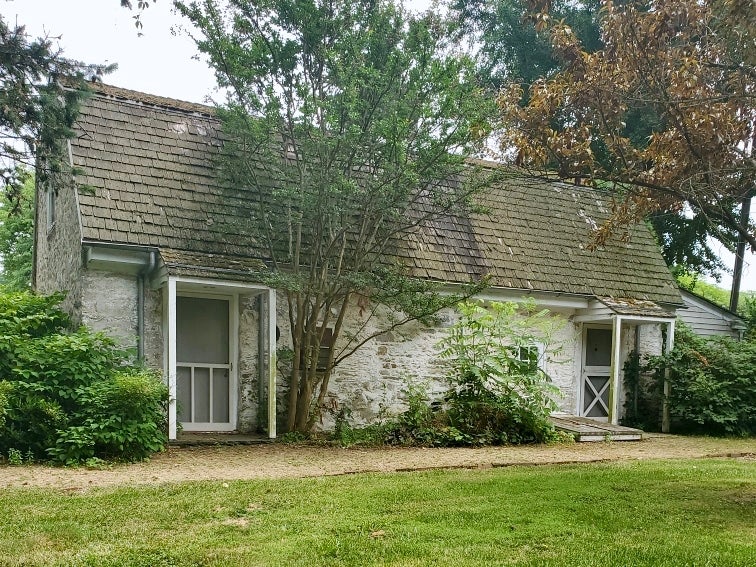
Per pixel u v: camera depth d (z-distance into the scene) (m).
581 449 10.89
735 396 13.79
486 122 9.87
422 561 4.76
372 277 11.02
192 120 12.59
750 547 5.18
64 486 6.97
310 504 6.37
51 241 13.94
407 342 12.73
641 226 16.77
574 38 8.12
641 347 15.42
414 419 10.92
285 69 10.80
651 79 7.68
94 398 8.70
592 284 14.61
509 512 6.19
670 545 5.22
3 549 4.92
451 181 14.21
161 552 4.89
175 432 9.92
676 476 8.17
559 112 8.27
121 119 11.84
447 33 11.20
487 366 11.62
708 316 18.53
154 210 10.86
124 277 10.66
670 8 7.16
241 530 5.48
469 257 13.52
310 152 10.80
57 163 9.59
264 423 11.20
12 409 8.41
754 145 7.50
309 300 11.36
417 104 10.80
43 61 9.27
